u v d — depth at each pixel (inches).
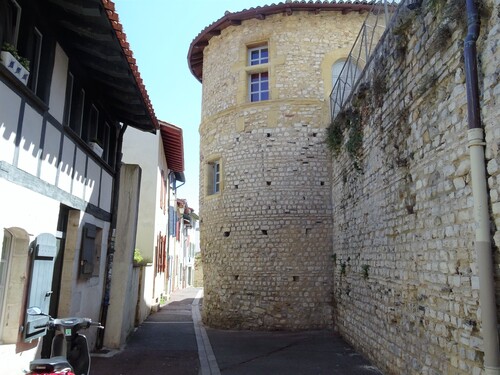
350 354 334.3
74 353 166.9
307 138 483.2
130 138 610.9
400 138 249.6
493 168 155.9
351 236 372.5
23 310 194.4
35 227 202.8
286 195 474.0
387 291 270.8
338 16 510.3
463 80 177.8
